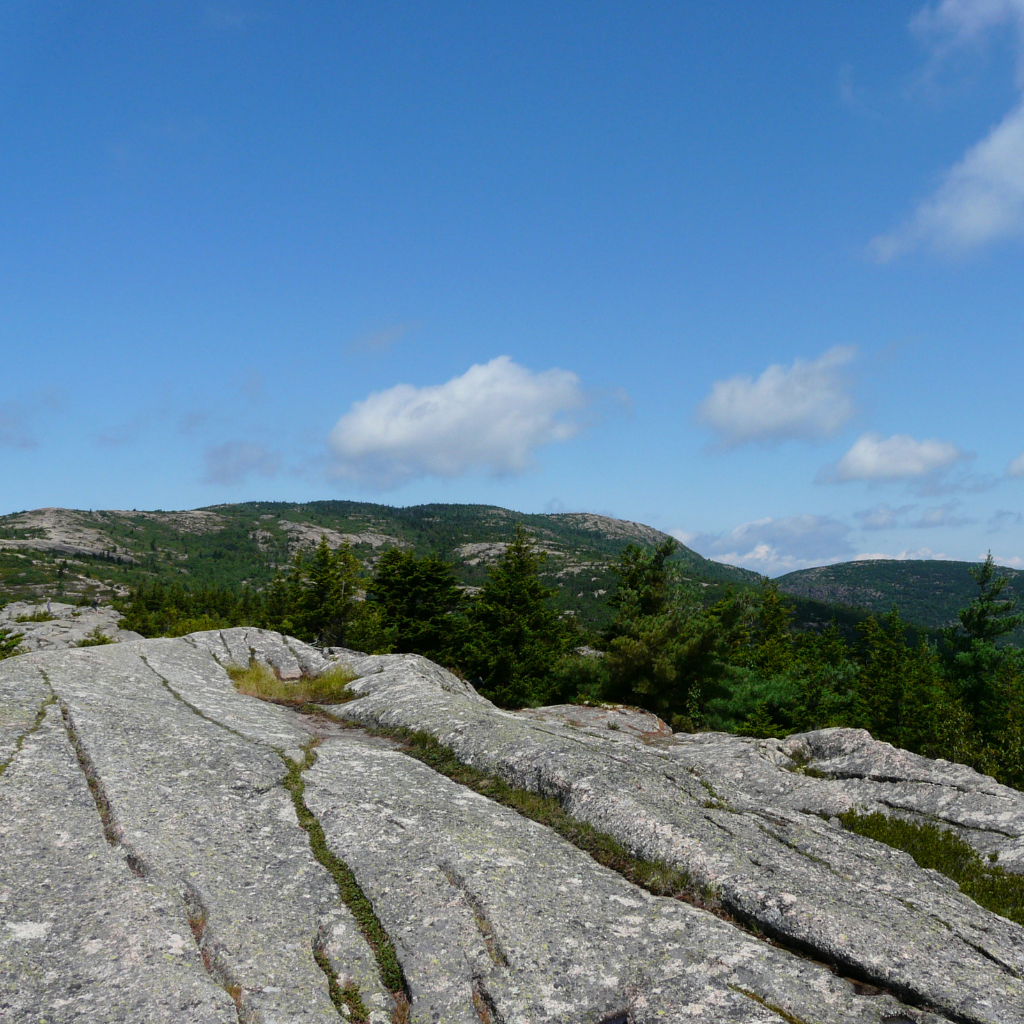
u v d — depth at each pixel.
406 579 54.72
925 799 14.51
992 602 49.62
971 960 6.62
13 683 12.15
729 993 5.76
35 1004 4.82
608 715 23.17
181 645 20.06
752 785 15.39
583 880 7.59
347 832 8.12
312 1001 5.43
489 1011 5.54
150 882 6.52
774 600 75.88
